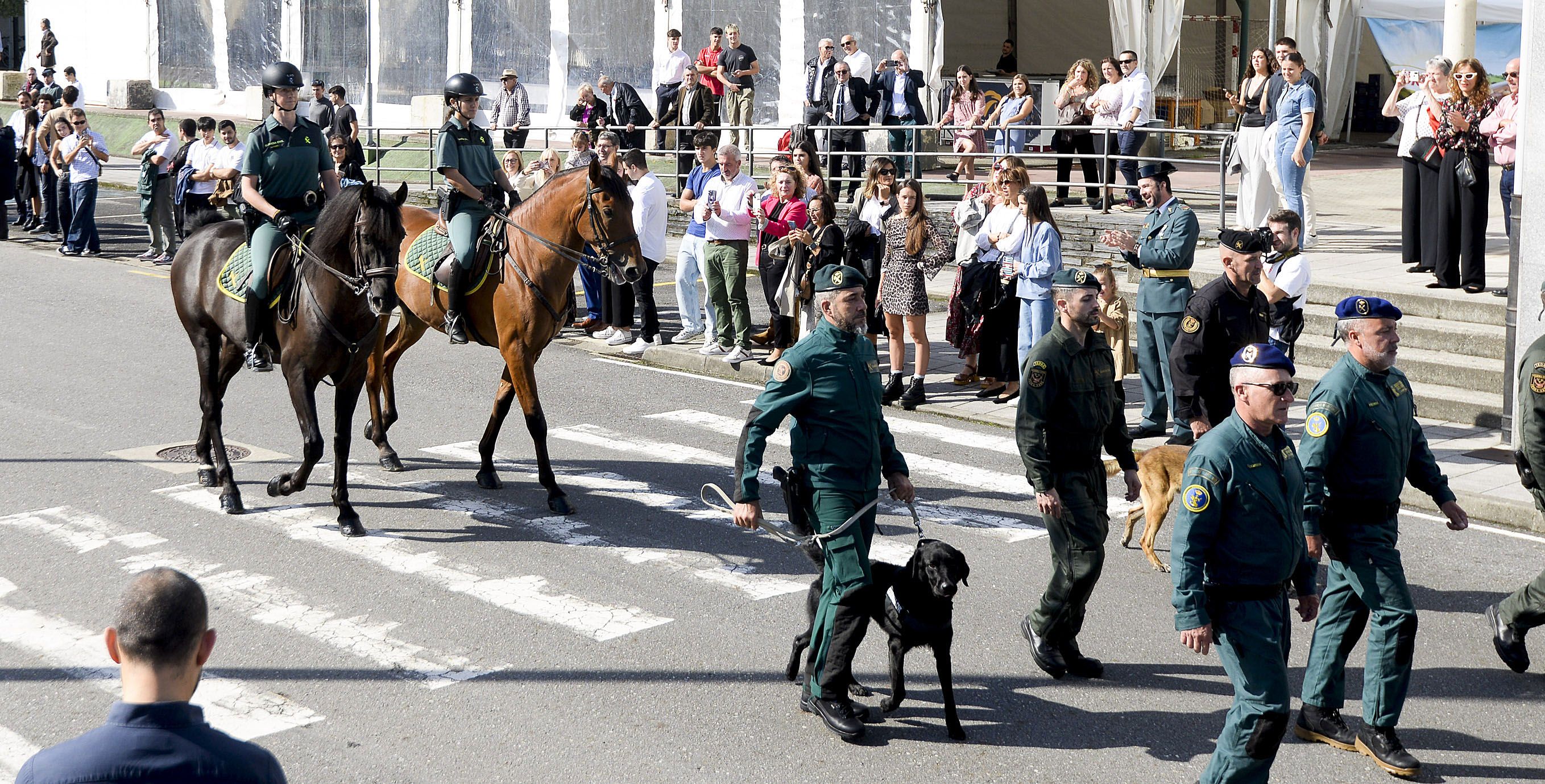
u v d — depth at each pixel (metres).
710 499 9.90
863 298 6.34
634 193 14.56
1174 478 8.36
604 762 6.01
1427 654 7.25
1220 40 29.78
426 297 10.25
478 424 12.02
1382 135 32.28
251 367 9.52
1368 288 13.88
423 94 32.50
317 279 8.86
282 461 10.77
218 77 37.59
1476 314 13.10
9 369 13.82
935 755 6.10
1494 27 31.34
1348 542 5.99
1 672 6.85
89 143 21.52
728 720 6.43
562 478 10.41
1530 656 7.21
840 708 6.27
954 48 29.14
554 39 29.80
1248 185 16.88
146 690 3.16
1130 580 8.32
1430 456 6.22
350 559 8.54
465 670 6.94
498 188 10.46
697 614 7.71
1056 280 6.60
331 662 7.01
